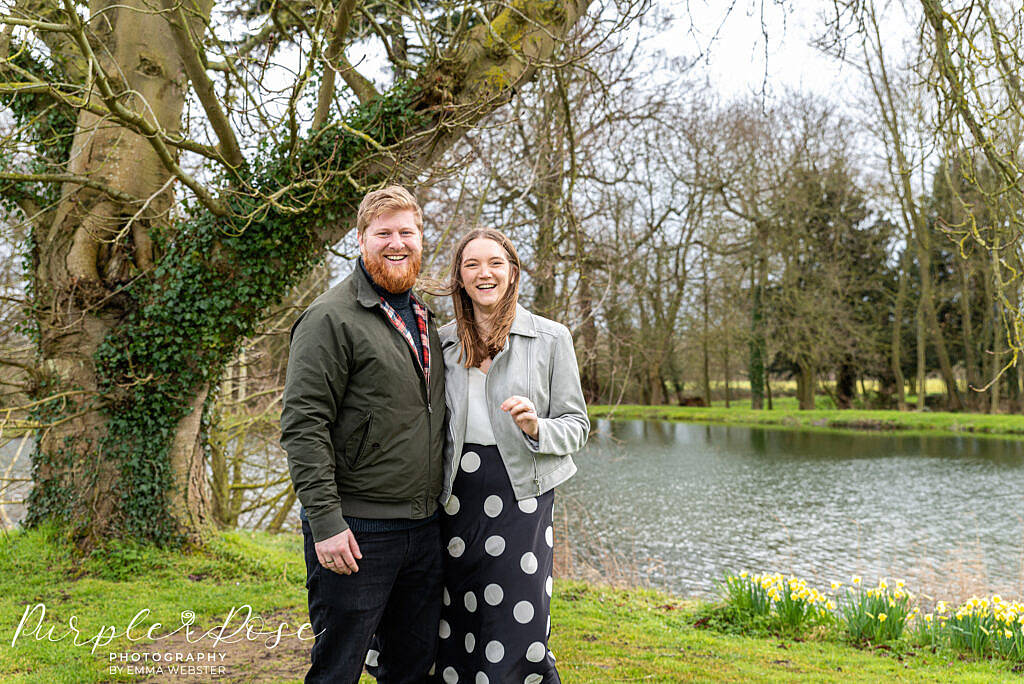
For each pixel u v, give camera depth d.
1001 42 4.58
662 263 22.17
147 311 5.54
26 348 6.18
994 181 5.24
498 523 2.31
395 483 2.24
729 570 9.67
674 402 36.19
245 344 7.37
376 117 5.43
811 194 26.89
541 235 8.42
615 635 4.55
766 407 31.80
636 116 9.71
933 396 31.02
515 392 2.38
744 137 22.47
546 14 5.30
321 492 2.12
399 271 2.35
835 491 15.18
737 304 27.23
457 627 2.39
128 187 5.66
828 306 26.53
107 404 5.57
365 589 2.22
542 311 7.30
